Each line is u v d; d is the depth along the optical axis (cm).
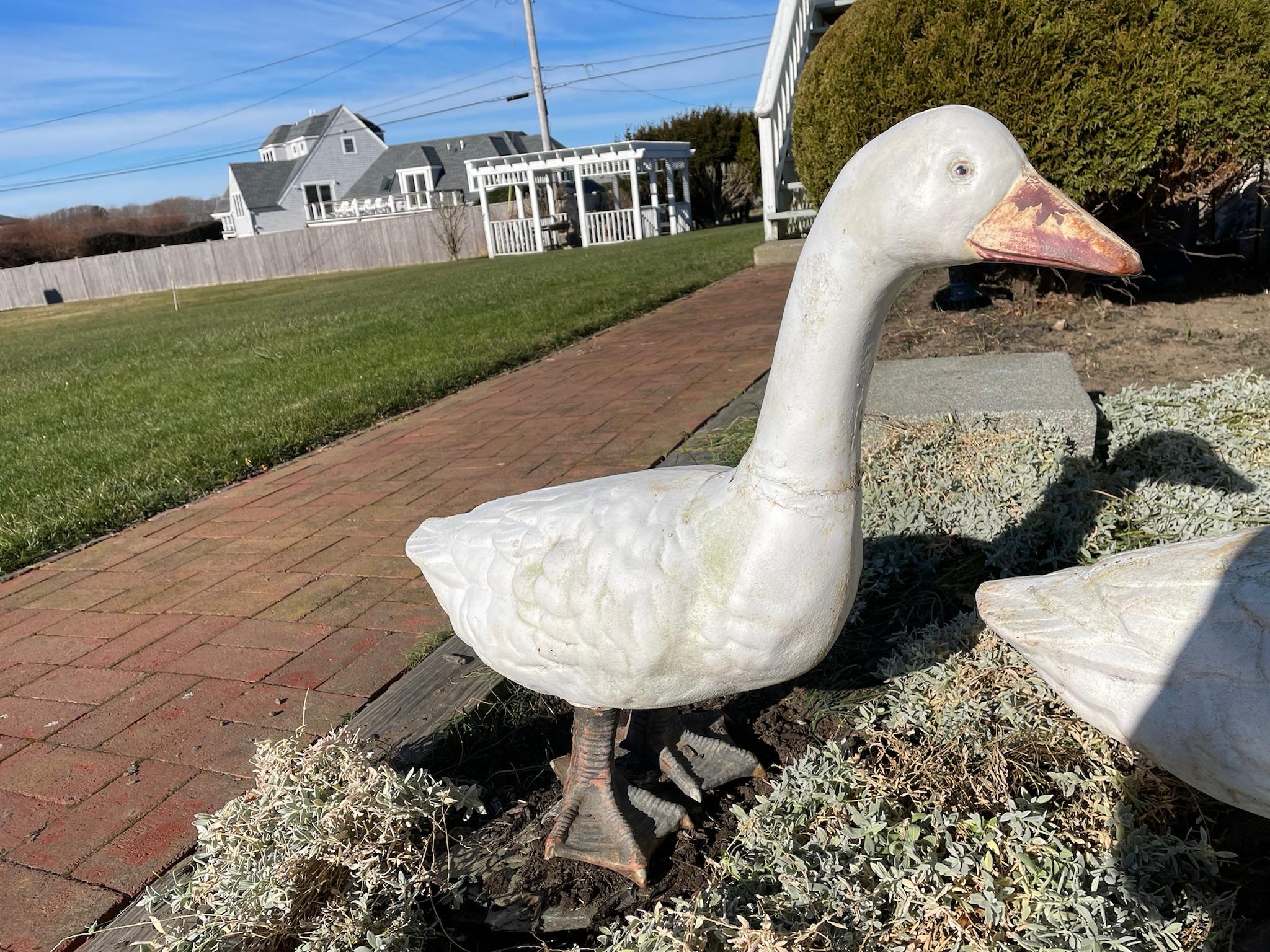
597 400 654
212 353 1178
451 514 462
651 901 212
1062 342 587
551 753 269
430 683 296
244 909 195
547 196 3288
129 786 270
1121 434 385
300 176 5300
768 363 696
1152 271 694
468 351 896
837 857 195
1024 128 550
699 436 526
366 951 186
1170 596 180
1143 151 530
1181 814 210
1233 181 591
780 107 1255
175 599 403
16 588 439
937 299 754
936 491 344
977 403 388
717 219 3734
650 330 931
